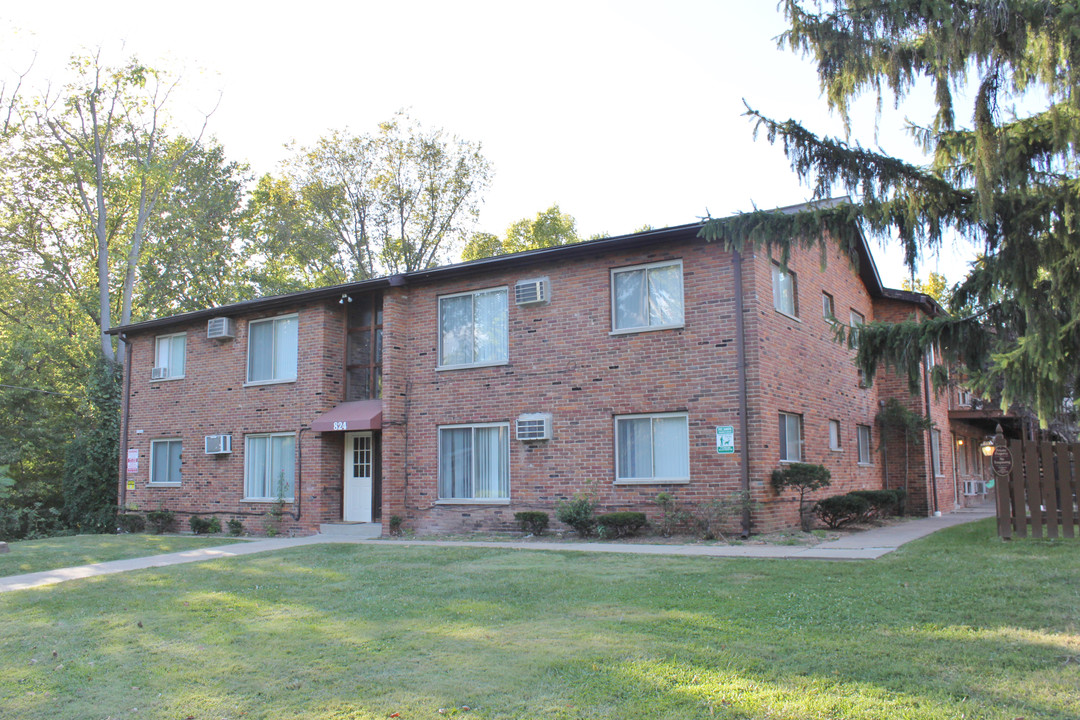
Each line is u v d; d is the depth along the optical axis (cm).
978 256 884
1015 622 712
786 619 749
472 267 1748
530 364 1688
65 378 3058
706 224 955
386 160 3900
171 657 704
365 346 1997
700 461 1480
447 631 759
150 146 3200
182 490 2189
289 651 707
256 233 3953
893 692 533
